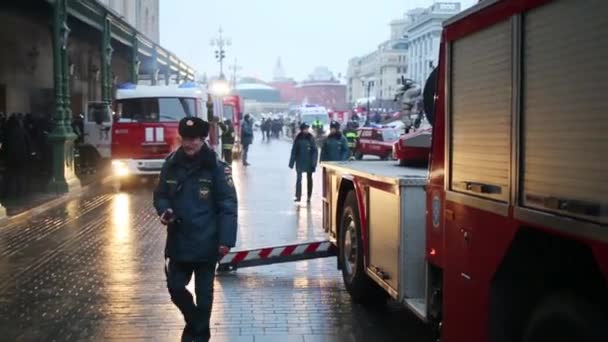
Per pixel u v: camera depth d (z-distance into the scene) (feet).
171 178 18.45
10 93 82.12
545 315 11.93
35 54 89.25
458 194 15.06
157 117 67.87
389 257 20.18
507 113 12.89
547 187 11.51
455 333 15.21
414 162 24.93
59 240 37.24
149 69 121.08
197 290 18.80
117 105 68.03
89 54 109.60
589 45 10.39
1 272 29.71
